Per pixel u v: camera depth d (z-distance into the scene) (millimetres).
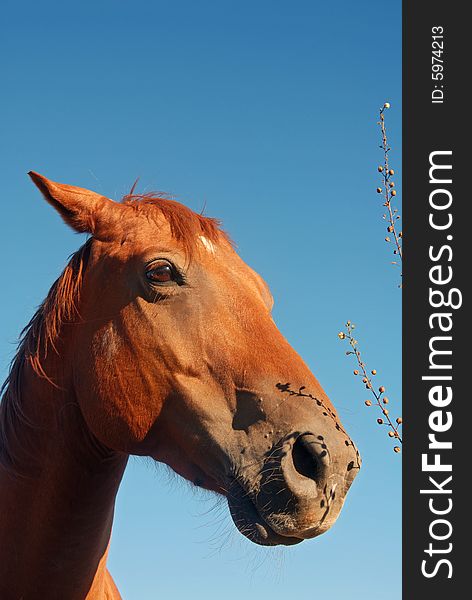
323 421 3338
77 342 3820
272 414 3406
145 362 3639
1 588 3766
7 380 4020
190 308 3654
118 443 3672
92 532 3791
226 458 3447
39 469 3777
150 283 3686
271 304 4004
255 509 3352
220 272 3752
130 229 3869
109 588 4262
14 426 3873
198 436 3531
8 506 3801
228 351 3578
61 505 3736
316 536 3262
